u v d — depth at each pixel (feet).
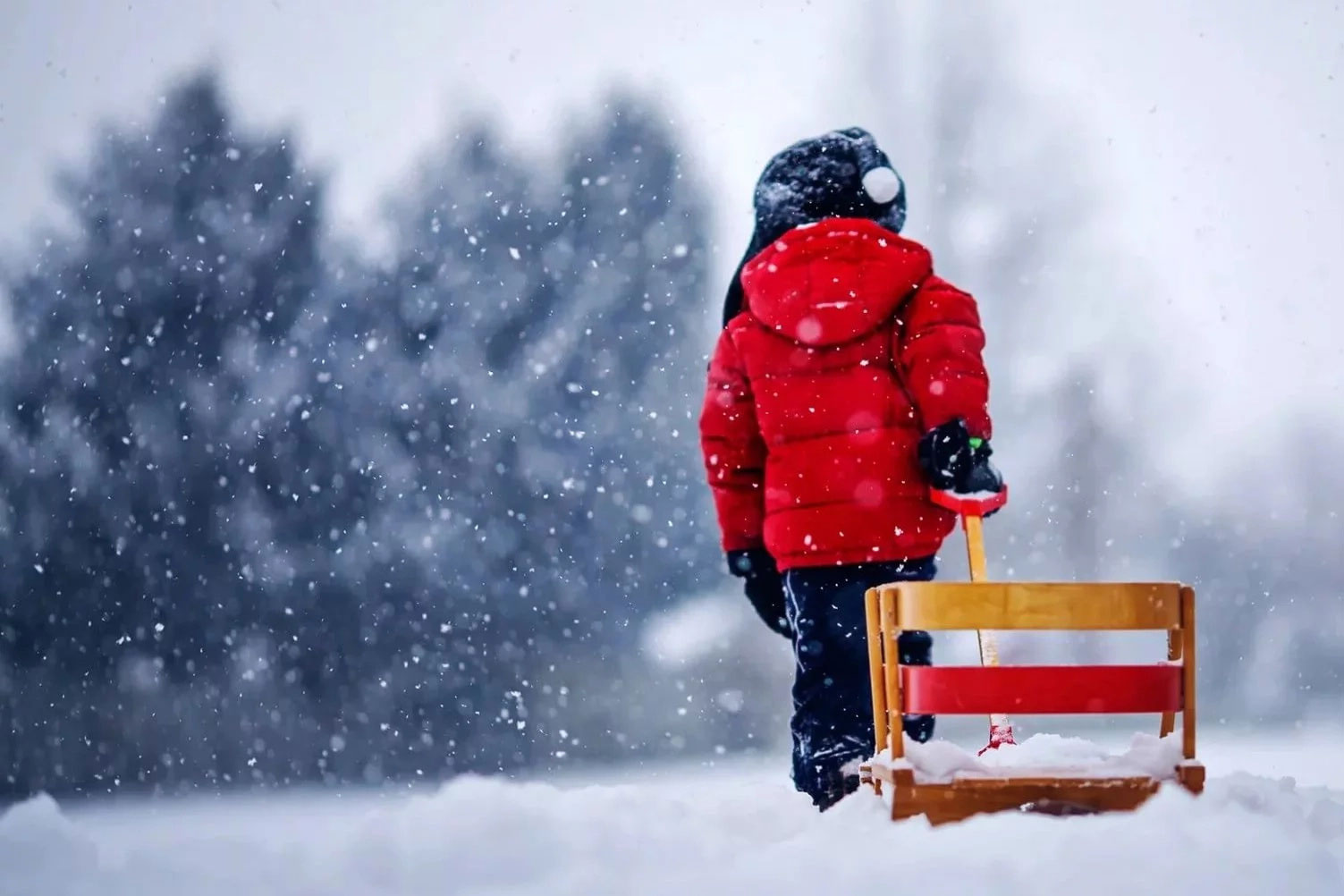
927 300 15.23
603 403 67.41
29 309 66.23
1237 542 65.67
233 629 59.93
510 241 70.79
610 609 62.28
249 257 68.28
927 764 10.89
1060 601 10.73
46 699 58.03
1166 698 10.92
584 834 10.25
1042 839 9.46
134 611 60.03
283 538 61.67
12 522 61.57
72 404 64.18
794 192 16.47
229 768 56.44
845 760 14.83
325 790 45.91
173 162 69.67
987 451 14.16
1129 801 10.67
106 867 10.12
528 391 66.80
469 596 61.62
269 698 58.39
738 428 16.62
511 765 55.72
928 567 15.35
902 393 15.34
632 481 65.87
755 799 12.96
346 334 67.00
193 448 63.26
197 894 9.26
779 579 17.11
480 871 9.62
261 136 71.00
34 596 60.18
